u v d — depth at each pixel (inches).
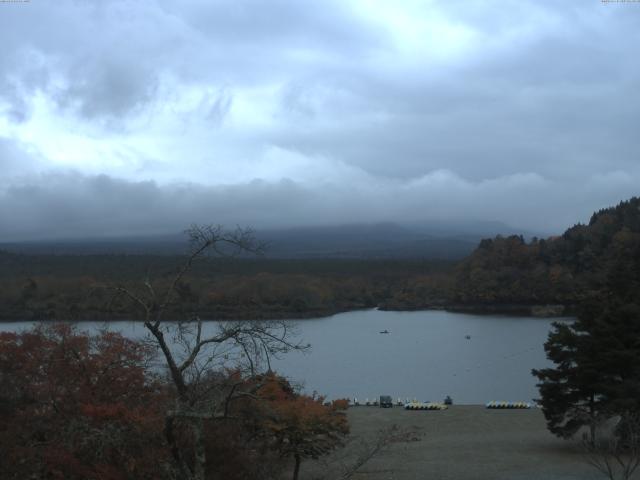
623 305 1343.5
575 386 1294.3
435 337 4864.7
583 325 1350.9
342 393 2787.9
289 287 5979.3
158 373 848.9
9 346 818.8
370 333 5152.6
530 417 1831.9
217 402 636.1
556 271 6845.5
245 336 681.6
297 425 931.3
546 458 1266.0
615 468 1101.1
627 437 1021.8
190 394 644.1
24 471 695.7
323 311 6358.3
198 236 650.2
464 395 2743.6
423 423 1754.4
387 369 3440.0
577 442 1357.0
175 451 607.8
